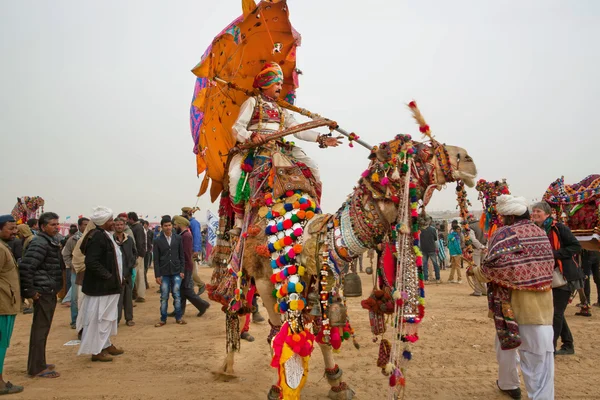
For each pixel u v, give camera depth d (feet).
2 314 15.56
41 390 16.10
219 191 17.71
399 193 10.89
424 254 48.26
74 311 28.02
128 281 28.43
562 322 18.75
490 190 17.79
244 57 16.16
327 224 12.01
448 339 22.24
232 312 15.12
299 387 11.27
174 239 28.84
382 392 15.40
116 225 27.48
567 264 17.95
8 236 16.14
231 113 16.21
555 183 26.63
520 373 17.39
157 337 24.86
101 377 17.60
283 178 13.43
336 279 11.84
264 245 12.82
